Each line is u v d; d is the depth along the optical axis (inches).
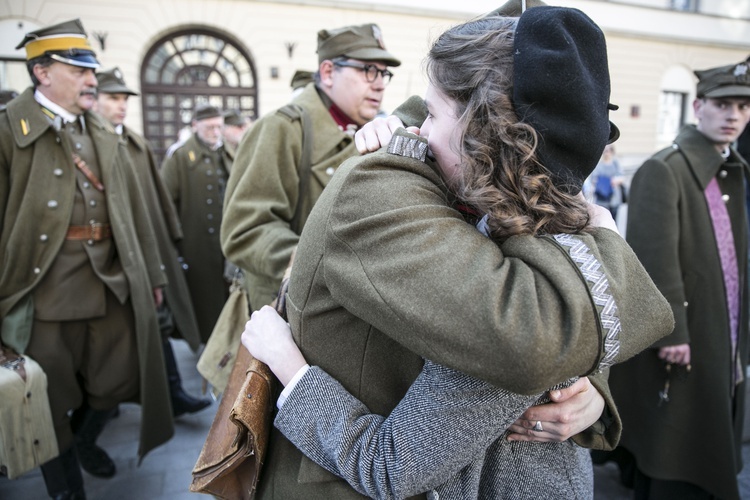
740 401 77.9
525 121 24.4
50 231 76.2
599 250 25.4
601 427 33.9
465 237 24.4
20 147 74.7
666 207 71.9
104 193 82.9
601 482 90.0
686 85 526.9
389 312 24.0
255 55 378.3
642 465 76.4
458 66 26.1
